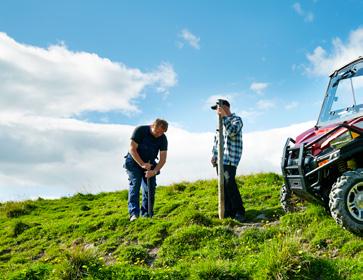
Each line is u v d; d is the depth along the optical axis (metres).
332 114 6.60
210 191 9.86
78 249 5.65
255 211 7.45
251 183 9.99
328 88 6.92
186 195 10.05
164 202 9.34
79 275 5.21
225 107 7.09
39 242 7.75
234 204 7.07
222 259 5.52
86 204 11.38
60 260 5.54
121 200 11.26
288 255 4.90
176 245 6.09
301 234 5.89
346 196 5.32
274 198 8.16
